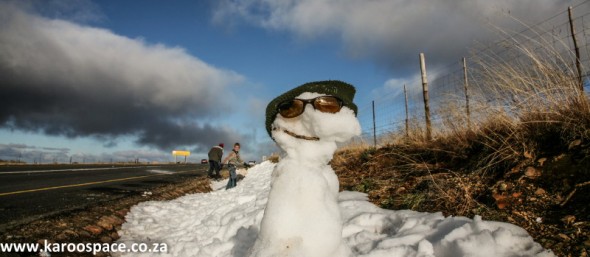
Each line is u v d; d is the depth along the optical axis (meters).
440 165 4.51
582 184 2.74
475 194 3.38
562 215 2.57
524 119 3.78
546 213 2.68
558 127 3.38
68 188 8.62
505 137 3.86
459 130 4.70
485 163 3.81
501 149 3.67
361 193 4.55
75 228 4.01
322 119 1.50
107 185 9.70
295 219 1.50
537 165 3.25
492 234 2.42
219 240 3.80
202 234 4.23
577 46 4.13
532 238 2.41
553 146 3.36
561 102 3.48
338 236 1.55
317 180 1.57
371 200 4.20
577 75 3.49
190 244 3.78
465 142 4.51
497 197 3.11
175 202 6.83
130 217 5.05
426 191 3.87
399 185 4.41
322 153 1.62
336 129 1.50
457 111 4.73
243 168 10.84
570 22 4.22
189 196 7.98
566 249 2.22
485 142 4.11
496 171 3.60
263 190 7.10
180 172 17.97
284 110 1.61
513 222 2.72
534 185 3.06
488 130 4.22
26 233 3.68
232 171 9.61
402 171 4.94
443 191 3.59
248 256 1.58
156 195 7.35
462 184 3.60
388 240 2.77
